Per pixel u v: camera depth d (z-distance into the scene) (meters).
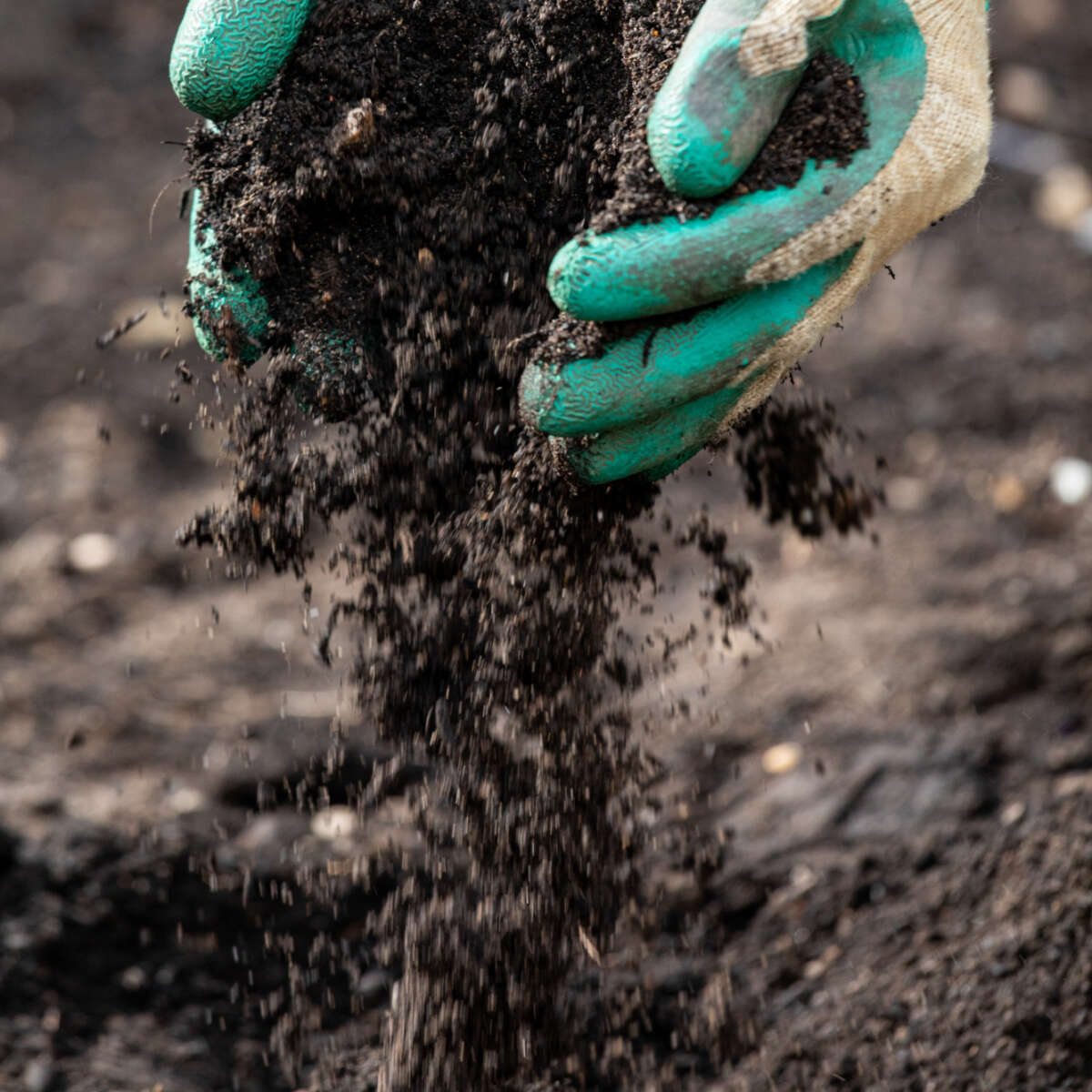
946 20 1.61
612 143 1.63
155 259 3.70
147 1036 1.75
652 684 2.07
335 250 1.65
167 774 1.88
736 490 2.66
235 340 1.65
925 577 2.23
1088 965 1.70
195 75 1.63
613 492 1.67
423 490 1.66
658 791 1.87
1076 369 2.91
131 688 2.12
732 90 1.58
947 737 1.86
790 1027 1.74
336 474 1.66
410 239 1.65
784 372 1.63
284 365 1.65
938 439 2.72
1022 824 1.79
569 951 1.70
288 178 1.64
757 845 1.83
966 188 1.62
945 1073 1.70
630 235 1.59
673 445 1.63
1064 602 2.02
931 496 2.52
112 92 4.87
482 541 1.65
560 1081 1.71
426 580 1.67
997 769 1.84
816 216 1.59
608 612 1.69
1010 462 2.58
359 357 1.65
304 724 1.98
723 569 1.72
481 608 1.66
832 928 1.78
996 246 3.60
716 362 1.61
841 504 1.73
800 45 1.58
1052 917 1.73
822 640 2.11
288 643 2.27
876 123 1.60
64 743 1.96
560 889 1.69
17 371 3.13
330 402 1.65
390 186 1.64
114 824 1.84
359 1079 1.73
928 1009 1.72
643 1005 1.75
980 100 1.61
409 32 1.65
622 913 1.73
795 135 1.59
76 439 2.87
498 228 1.65
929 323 3.22
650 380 1.60
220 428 1.67
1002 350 3.03
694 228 1.59
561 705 1.68
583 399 1.60
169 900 1.81
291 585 2.43
